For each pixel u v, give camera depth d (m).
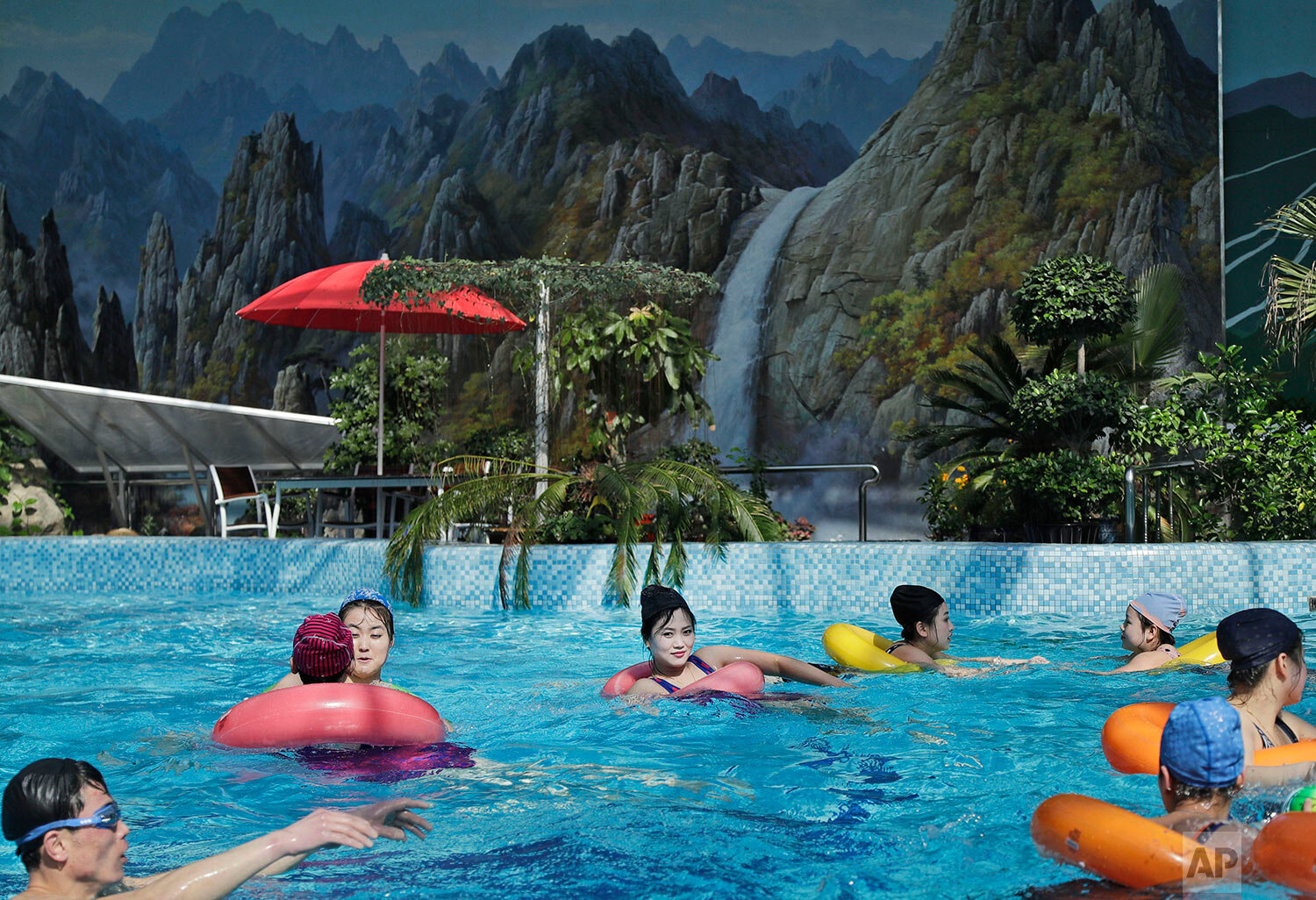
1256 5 12.30
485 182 16.42
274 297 9.36
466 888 2.14
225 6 16.83
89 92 16.42
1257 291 12.06
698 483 7.14
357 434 10.31
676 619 3.85
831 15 15.35
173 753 3.19
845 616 6.52
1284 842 1.81
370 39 16.92
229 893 1.96
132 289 16.17
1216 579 6.32
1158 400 10.80
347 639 3.41
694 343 9.08
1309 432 7.82
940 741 3.28
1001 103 14.13
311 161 16.73
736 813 2.59
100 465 11.40
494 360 14.77
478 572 6.98
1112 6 13.63
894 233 14.40
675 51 16.02
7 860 2.28
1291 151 12.16
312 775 2.96
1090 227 13.36
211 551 7.80
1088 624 6.04
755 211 15.30
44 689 4.36
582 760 3.11
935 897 2.04
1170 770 1.94
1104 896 1.90
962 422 13.33
